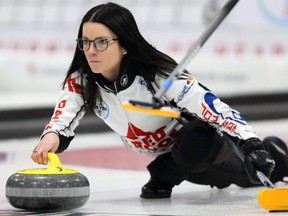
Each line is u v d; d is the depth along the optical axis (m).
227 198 7.50
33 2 19.92
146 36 19.77
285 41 20.12
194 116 6.90
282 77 20.05
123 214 6.30
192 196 7.72
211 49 19.83
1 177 9.74
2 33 19.77
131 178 9.60
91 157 12.22
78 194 6.30
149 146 7.19
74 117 6.93
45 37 19.83
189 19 19.86
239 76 19.75
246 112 19.58
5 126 17.73
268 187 6.27
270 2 20.03
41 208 6.28
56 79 19.62
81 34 6.70
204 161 6.92
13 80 19.52
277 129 17.03
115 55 6.54
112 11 6.51
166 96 6.64
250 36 19.95
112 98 6.84
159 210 6.59
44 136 6.70
